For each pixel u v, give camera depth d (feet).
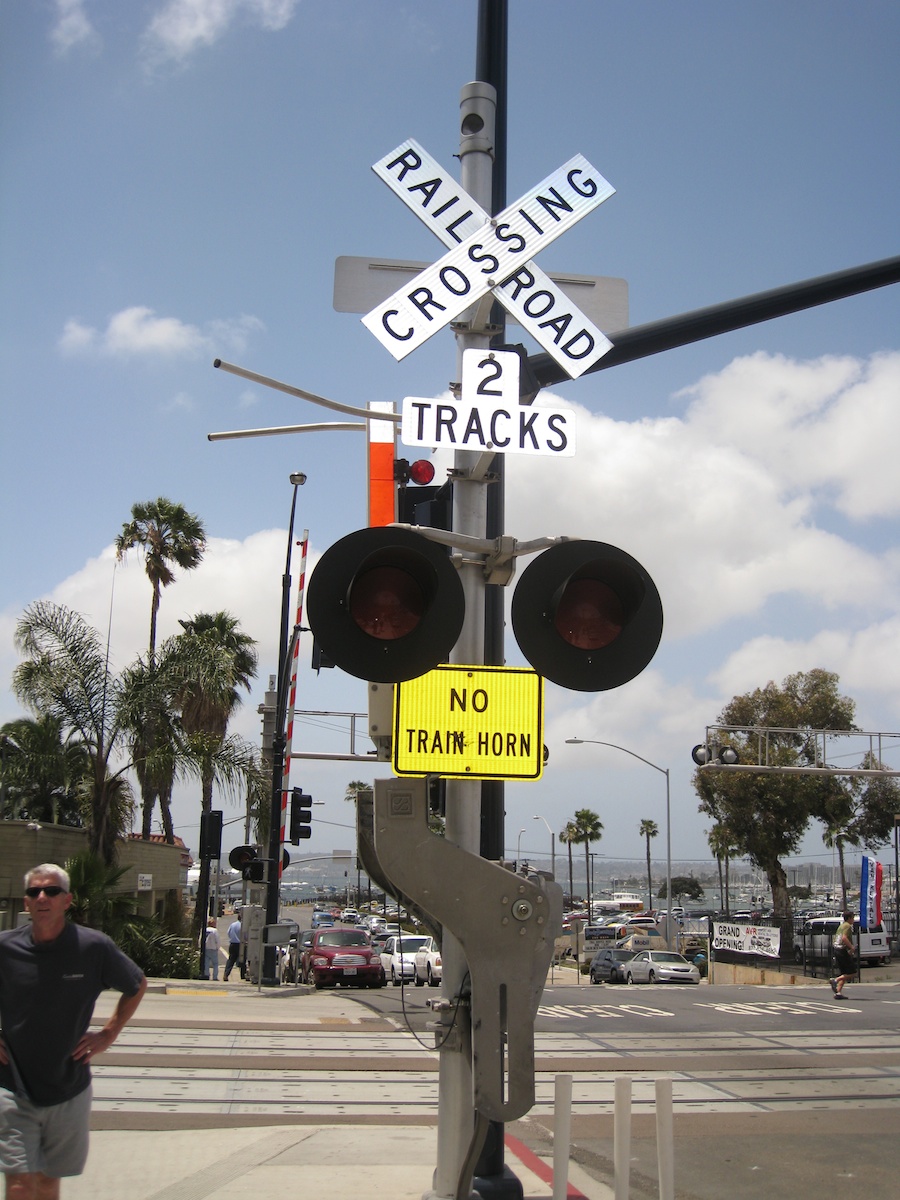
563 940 201.05
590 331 17.17
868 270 21.98
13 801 102.42
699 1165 24.97
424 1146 24.36
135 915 70.13
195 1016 48.16
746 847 160.56
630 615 14.17
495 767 15.48
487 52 19.79
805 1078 35.83
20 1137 14.73
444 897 14.06
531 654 14.06
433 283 16.67
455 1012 15.64
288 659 82.28
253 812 85.30
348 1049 39.78
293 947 94.79
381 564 13.65
